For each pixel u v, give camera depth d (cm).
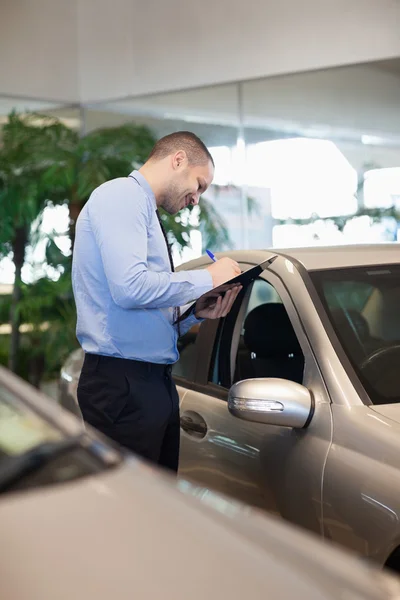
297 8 688
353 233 703
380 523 201
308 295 256
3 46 788
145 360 257
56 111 819
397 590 122
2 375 174
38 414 160
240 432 260
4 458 144
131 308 249
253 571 116
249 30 713
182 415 292
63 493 134
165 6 755
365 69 671
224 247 751
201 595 108
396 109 657
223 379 289
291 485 233
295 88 708
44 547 117
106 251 246
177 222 731
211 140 754
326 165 704
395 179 670
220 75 734
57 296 768
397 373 238
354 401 226
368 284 265
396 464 203
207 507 138
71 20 804
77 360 383
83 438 153
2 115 798
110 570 112
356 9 663
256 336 296
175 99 767
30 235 771
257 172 737
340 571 123
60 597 105
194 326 321
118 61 789
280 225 734
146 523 126
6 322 776
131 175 262
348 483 212
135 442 257
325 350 240
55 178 745
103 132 758
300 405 229
